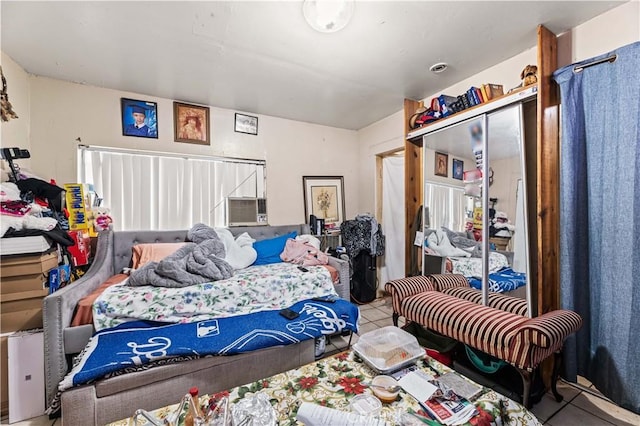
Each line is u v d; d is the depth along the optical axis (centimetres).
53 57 209
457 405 103
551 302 179
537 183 176
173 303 185
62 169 243
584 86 167
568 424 142
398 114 334
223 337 157
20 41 188
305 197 364
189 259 221
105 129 259
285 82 255
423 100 296
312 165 373
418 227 294
